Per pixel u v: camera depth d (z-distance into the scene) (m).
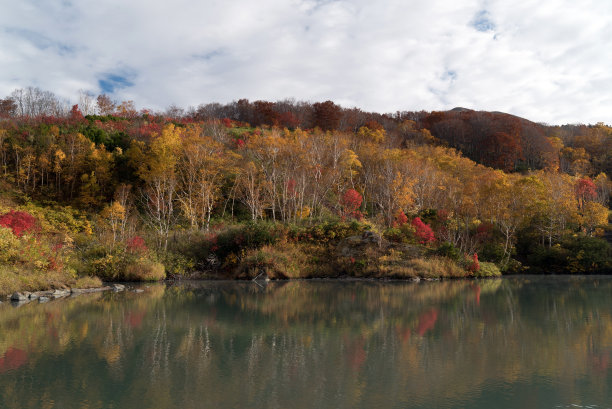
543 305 15.67
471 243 34.94
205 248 31.17
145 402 5.98
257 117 101.06
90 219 39.66
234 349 9.12
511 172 87.38
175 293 20.20
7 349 9.16
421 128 113.25
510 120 102.69
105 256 26.77
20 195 41.88
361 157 62.38
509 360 8.16
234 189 43.59
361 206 50.81
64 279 21.31
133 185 45.97
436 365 7.83
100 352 8.88
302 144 53.94
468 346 9.30
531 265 36.34
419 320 12.60
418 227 33.19
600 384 6.71
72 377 7.18
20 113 78.69
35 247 21.34
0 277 18.23
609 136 102.19
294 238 31.23
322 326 11.73
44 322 12.41
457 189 49.16
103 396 6.24
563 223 39.78
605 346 9.25
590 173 86.12
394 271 27.64
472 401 5.97
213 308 15.15
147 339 10.12
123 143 55.66
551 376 7.14
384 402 5.95
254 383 6.83
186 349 9.13
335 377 7.13
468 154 97.88
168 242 31.70
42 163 45.31
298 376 7.20
